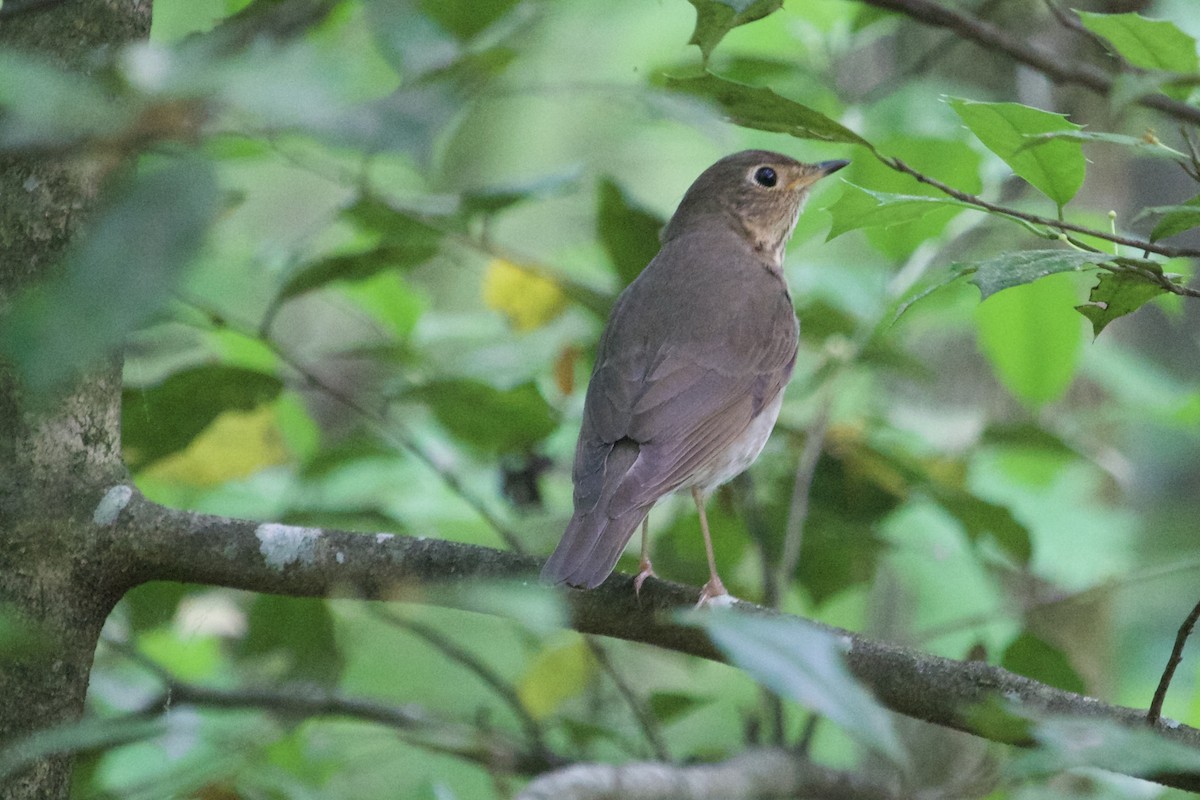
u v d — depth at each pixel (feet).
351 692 42.88
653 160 58.90
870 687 23.68
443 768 44.62
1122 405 43.52
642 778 23.18
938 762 39.52
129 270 9.95
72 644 24.66
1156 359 62.64
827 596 37.58
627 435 32.01
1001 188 41.68
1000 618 36.52
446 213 33.06
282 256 36.58
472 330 41.04
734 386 33.45
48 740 17.21
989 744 29.71
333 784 36.73
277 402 37.70
